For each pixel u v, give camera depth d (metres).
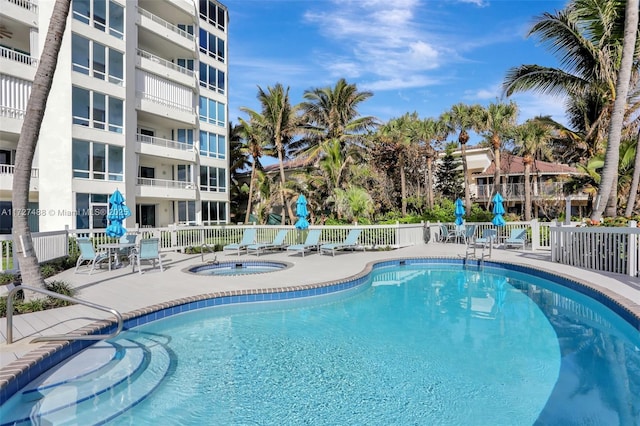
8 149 18.97
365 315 7.46
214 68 28.17
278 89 26.72
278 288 8.32
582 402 3.98
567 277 8.66
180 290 8.20
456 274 11.88
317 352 5.57
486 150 36.56
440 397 4.19
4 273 9.21
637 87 15.88
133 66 21.67
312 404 4.09
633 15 10.66
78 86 18.20
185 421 3.79
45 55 6.77
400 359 5.27
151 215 25.23
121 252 12.77
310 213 26.16
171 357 5.38
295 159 35.16
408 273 12.13
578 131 20.20
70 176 17.86
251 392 4.38
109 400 4.18
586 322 6.79
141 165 24.88
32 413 3.94
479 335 6.21
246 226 17.95
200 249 15.68
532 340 5.93
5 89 16.84
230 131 33.84
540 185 29.23
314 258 13.59
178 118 24.28
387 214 28.45
